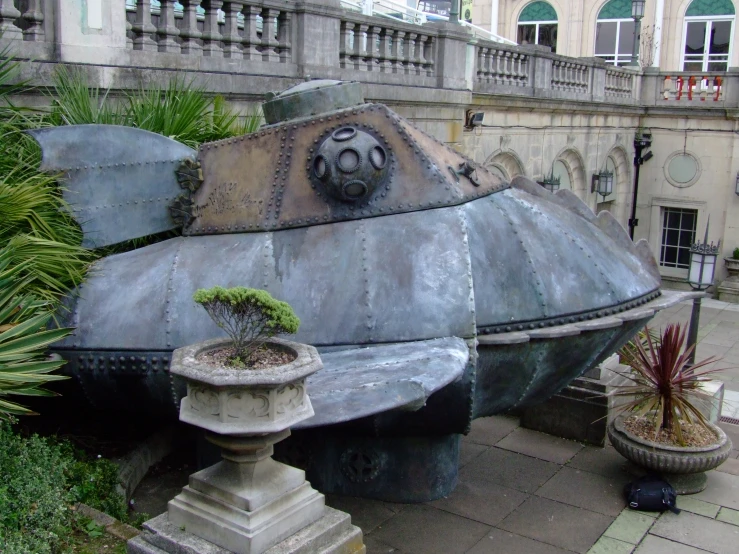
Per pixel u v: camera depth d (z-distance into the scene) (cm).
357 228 505
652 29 2055
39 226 521
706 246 902
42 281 497
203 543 358
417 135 535
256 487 358
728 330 1445
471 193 533
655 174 1914
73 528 426
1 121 573
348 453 568
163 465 590
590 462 686
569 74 1559
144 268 521
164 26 732
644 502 599
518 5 2214
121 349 489
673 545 555
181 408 350
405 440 568
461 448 707
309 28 861
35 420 571
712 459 615
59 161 542
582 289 531
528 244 527
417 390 385
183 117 655
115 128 550
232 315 353
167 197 552
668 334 657
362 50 967
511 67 1356
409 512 571
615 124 1791
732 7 1973
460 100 1145
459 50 1143
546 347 512
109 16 670
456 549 529
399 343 468
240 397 335
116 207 549
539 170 1509
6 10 606
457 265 488
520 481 641
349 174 500
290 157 527
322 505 379
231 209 534
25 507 402
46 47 630
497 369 505
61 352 496
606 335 533
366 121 523
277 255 506
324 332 475
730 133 1806
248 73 798
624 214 1936
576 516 588
